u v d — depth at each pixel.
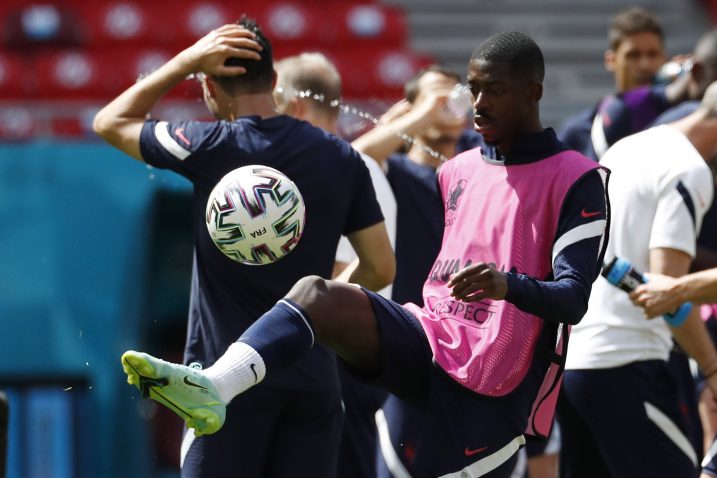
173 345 33.44
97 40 47.09
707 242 18.86
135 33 47.62
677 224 17.30
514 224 13.22
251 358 12.38
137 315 30.45
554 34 53.41
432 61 49.75
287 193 13.78
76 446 29.56
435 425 13.52
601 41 53.25
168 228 32.38
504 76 13.19
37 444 29.36
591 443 18.94
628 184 17.75
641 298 16.36
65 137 33.91
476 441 13.32
